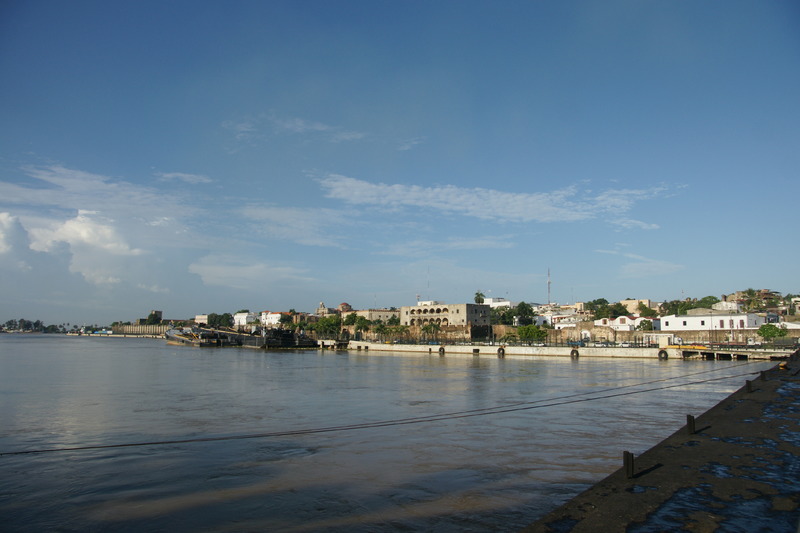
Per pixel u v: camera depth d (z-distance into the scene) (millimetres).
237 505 20906
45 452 29516
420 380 71438
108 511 20391
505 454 28641
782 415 25625
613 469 25625
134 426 37625
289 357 140250
